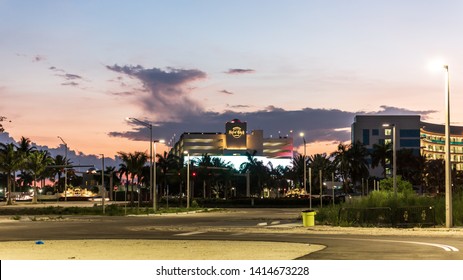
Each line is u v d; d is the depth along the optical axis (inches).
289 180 6909.5
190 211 2662.4
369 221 1347.2
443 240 927.7
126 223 1659.7
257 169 6752.0
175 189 6028.5
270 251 767.7
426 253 714.8
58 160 6761.8
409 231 1135.6
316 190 6038.4
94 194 6166.3
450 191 1205.1
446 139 1213.1
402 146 7401.6
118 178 6112.2
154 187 2513.5
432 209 1289.4
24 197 5684.1
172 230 1312.7
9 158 4242.1
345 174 5772.6
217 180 6023.6
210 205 3612.2
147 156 4490.7
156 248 829.8
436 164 6865.2
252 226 1441.9
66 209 2610.7
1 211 2571.4
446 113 1218.6
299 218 1834.4
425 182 6825.8
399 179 2652.6
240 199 3865.7
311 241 938.7
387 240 935.0
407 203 1435.8
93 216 2207.2
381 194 1660.9
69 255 738.2
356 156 5684.1
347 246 824.9
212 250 791.1
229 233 1194.0
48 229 1375.5
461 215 1309.1
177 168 5064.0
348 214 1390.3
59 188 6894.7
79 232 1256.8
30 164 4680.1
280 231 1237.7
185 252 765.9
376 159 5713.6
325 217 1517.0
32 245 898.7
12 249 829.2
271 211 2662.4
